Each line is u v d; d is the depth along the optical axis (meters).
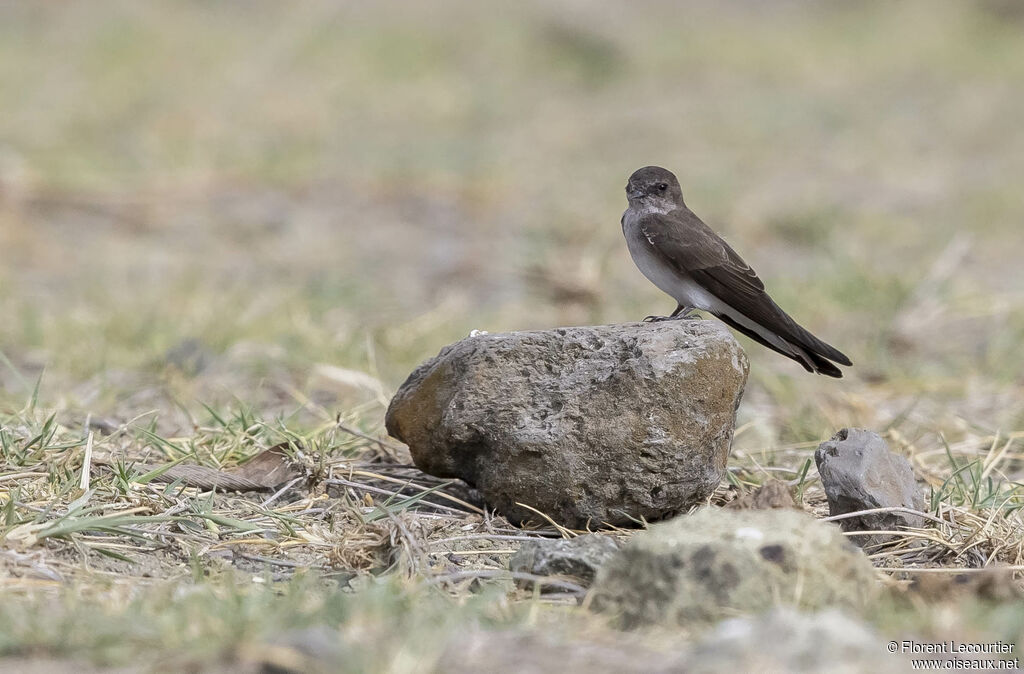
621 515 8.12
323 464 8.91
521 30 38.28
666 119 30.56
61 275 17.31
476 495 8.84
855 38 40.75
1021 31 41.97
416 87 32.75
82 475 8.23
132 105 28.28
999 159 27.34
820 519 8.19
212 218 21.08
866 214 22.25
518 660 5.61
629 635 6.13
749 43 39.19
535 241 19.73
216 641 5.60
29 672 5.44
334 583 7.00
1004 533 8.09
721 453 8.26
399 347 14.04
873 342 14.84
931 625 6.11
